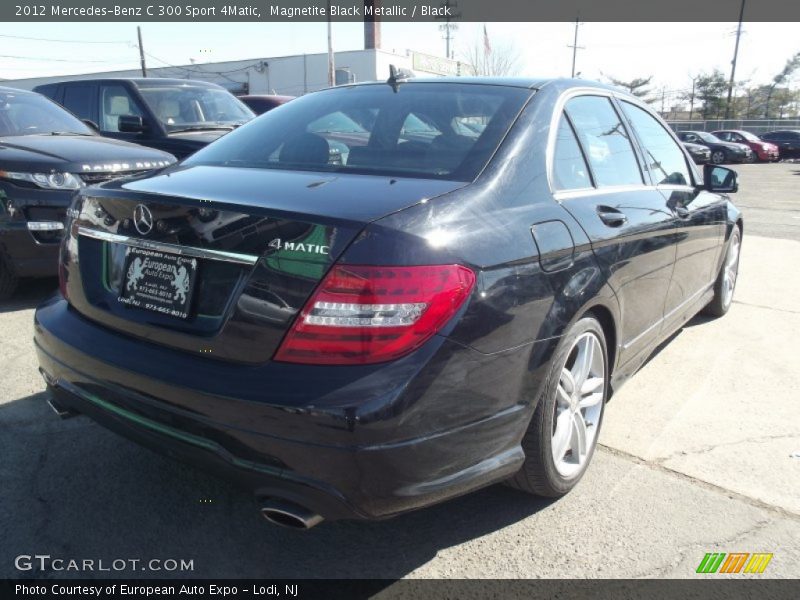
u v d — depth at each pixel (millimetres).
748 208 13039
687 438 3400
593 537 2594
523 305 2277
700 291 4555
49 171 5031
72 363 2449
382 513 2051
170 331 2215
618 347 3115
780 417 3660
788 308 5824
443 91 3043
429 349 1978
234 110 8719
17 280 5246
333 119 3035
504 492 2885
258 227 2061
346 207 2098
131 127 7398
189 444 2107
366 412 1894
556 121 2896
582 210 2744
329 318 1935
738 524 2689
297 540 2551
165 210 2256
